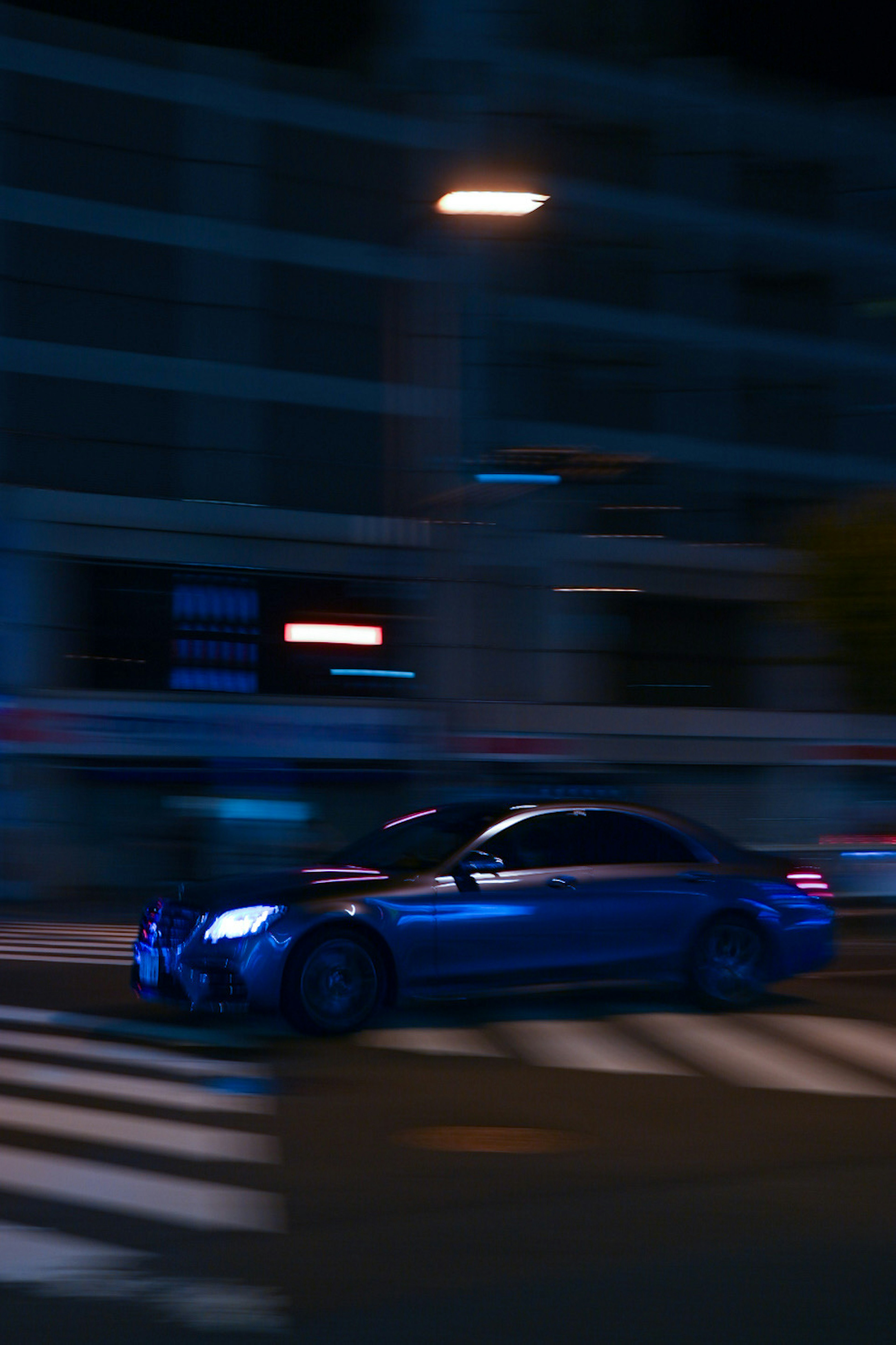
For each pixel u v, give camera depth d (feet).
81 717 87.97
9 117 87.81
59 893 86.89
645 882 34.86
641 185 104.99
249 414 92.63
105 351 89.71
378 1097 25.23
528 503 100.07
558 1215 18.10
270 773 92.84
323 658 94.68
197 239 92.02
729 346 105.91
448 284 95.71
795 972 36.35
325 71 96.37
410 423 95.96
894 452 109.81
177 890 33.53
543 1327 14.19
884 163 111.34
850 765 107.96
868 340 109.91
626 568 102.68
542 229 101.09
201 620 91.76
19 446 87.45
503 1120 23.65
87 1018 33.45
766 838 105.70
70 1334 13.89
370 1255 16.40
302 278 94.32
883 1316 14.66
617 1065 28.55
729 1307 14.84
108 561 89.25
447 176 97.30
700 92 106.73
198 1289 15.19
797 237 108.68
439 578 96.12
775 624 106.83
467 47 100.22
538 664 100.17
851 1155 21.50
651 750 103.09
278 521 92.84
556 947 33.68
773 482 106.73
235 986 30.99
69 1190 18.97
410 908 32.37
